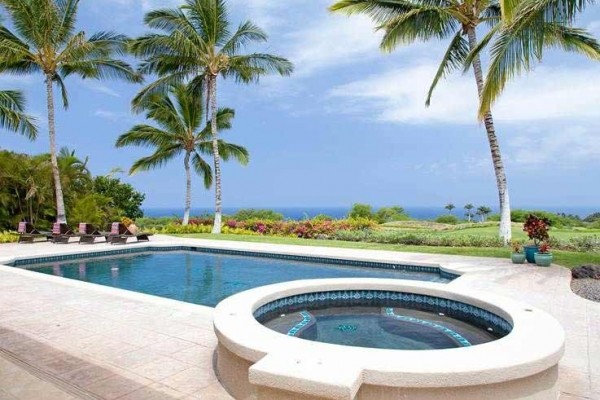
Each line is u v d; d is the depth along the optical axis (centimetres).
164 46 1736
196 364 386
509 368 263
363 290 581
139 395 324
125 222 2169
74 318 536
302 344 308
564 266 905
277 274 1033
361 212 2717
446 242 1362
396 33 1267
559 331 337
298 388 244
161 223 2839
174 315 548
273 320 513
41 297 649
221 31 1877
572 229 1983
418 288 552
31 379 353
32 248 1323
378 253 1153
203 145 2294
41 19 1616
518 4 776
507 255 1062
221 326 354
